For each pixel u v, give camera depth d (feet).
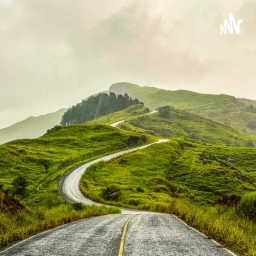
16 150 389.80
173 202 112.78
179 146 501.56
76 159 392.27
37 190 249.34
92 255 26.16
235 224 41.68
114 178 306.55
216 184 290.35
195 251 27.68
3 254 27.02
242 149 527.81
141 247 29.55
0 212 50.06
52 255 26.32
